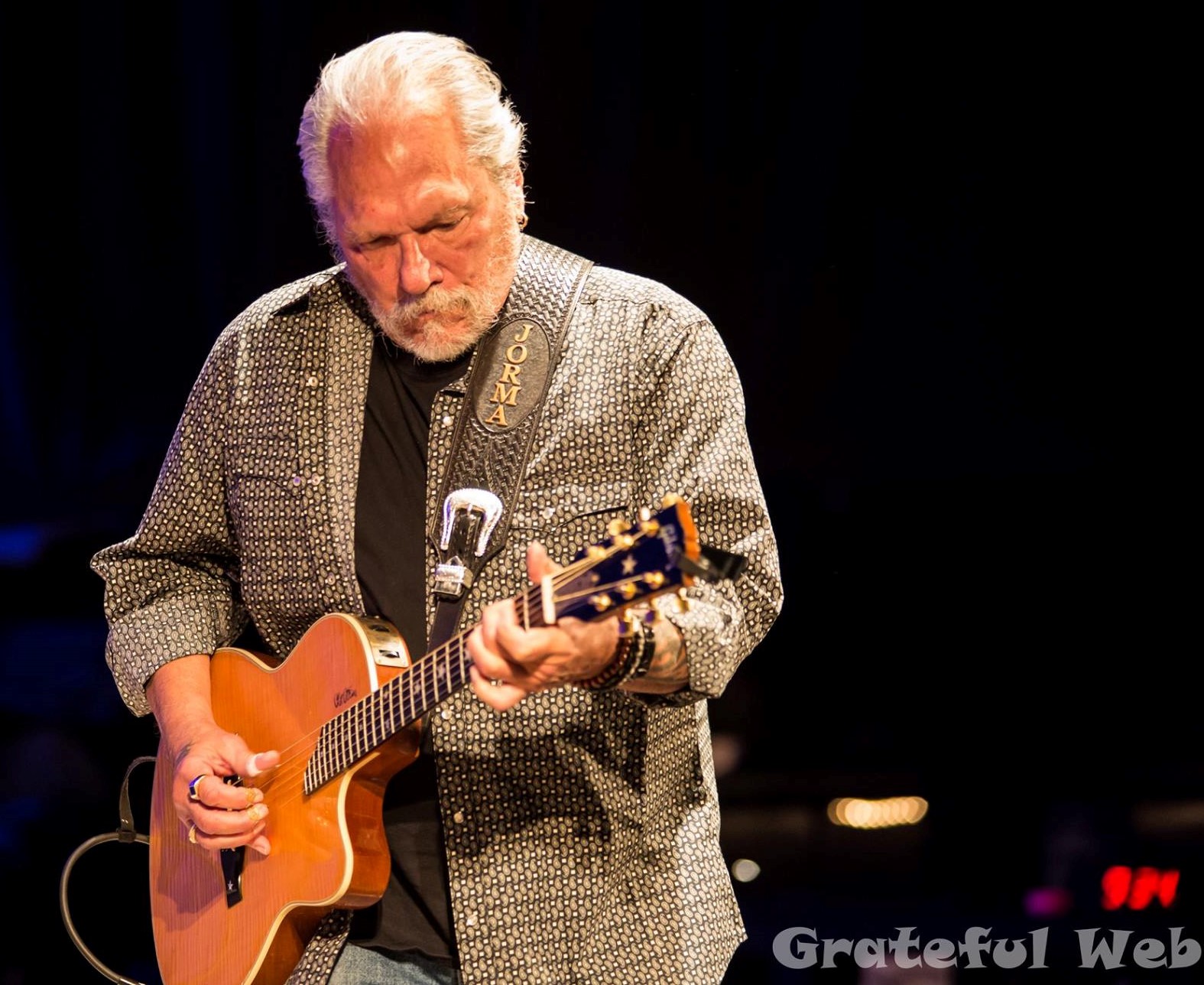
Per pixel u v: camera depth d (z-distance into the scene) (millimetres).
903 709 16719
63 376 18141
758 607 6770
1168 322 14609
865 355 15367
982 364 15133
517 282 7402
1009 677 16516
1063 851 14742
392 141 6684
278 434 7570
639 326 7121
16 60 17219
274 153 16422
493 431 7094
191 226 17141
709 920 6973
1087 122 14422
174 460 8055
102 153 17156
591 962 6809
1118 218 14531
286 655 7828
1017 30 14398
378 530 7301
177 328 17469
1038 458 15195
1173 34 14062
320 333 7621
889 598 16828
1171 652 16016
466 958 6750
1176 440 14852
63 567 19188
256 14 16312
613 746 6875
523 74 15203
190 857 7883
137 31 16875
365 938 7039
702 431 6949
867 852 15195
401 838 7023
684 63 15008
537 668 5711
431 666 6387
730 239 15242
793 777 15883
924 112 14711
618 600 5449
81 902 16344
